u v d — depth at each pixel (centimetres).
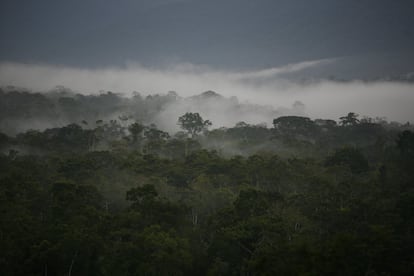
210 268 6888
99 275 6819
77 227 7181
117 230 7256
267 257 5766
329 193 9206
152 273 6419
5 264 6444
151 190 8069
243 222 7231
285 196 9431
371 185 9894
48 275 6688
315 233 7406
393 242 5747
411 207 7681
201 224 8550
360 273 5409
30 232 7162
